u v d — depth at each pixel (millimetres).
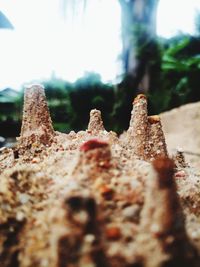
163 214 71
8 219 82
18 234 82
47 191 91
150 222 73
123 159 102
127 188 83
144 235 73
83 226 68
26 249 79
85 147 87
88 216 69
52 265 72
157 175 74
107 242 71
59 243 68
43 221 82
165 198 72
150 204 74
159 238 70
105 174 85
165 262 68
